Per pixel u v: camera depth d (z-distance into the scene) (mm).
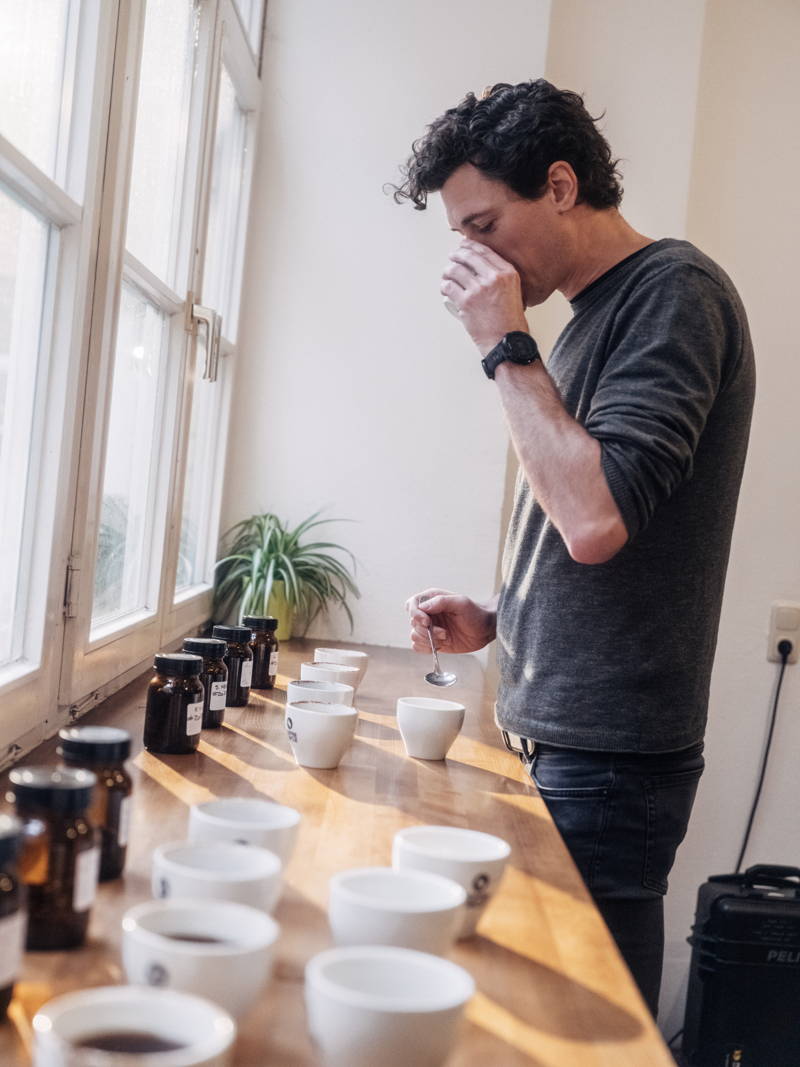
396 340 2750
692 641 1338
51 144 1287
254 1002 583
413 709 1354
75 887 677
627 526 1184
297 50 2760
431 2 2758
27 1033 559
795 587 2885
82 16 1311
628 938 1339
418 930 665
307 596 2699
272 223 2754
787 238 2902
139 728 1431
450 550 2748
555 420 1239
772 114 2914
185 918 617
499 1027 622
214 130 2123
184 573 2416
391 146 2756
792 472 2887
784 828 2875
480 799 1182
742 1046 2303
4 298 1170
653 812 1329
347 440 2756
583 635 1324
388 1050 531
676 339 1250
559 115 1405
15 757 1210
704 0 2859
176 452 2020
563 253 1438
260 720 1518
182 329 2004
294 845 832
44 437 1308
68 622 1396
